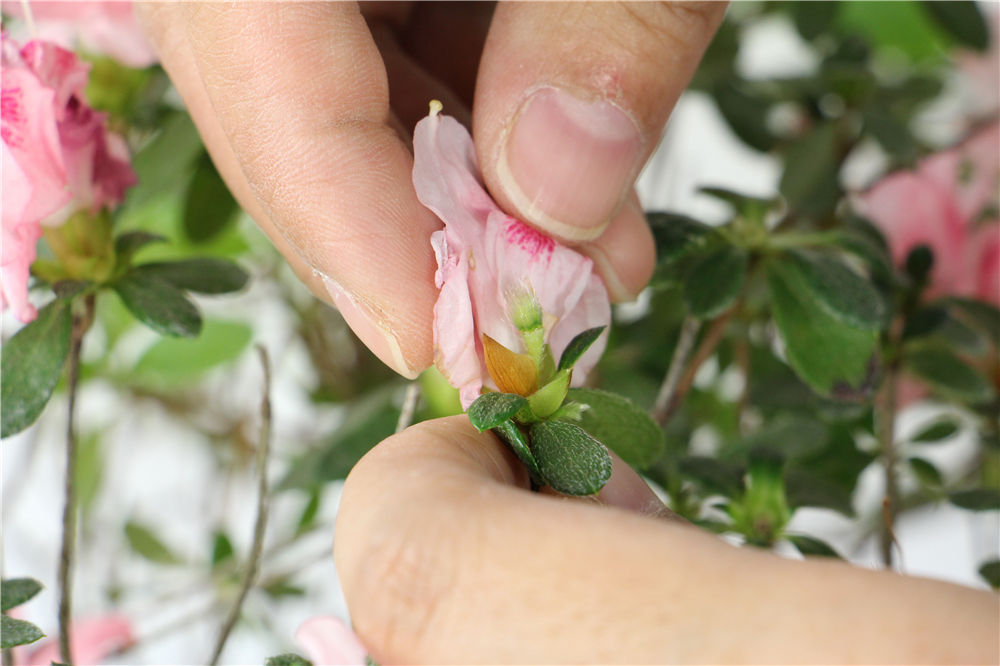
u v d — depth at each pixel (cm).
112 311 34
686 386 28
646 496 23
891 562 28
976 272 31
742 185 43
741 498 27
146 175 29
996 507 27
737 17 37
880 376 28
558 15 24
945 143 38
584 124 24
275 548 32
